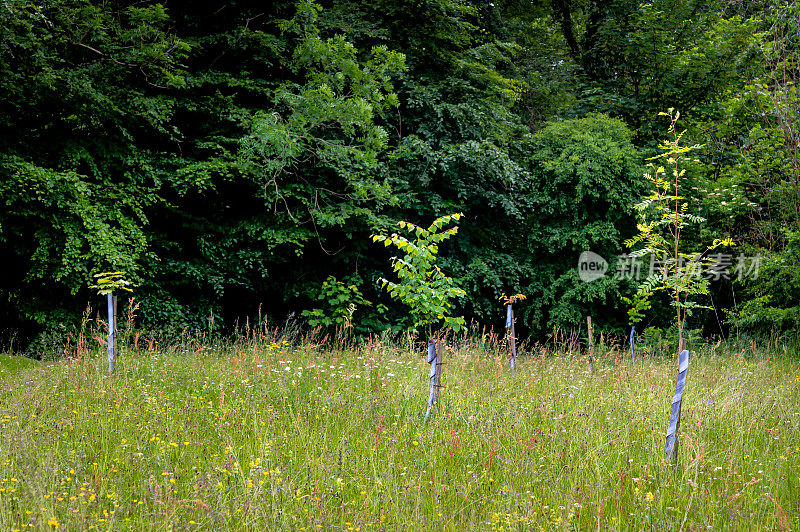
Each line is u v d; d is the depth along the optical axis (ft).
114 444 16.42
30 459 14.21
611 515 13.26
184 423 17.84
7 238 34.99
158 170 37.24
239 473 14.23
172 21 39.50
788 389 25.12
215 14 41.63
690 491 14.32
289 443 16.83
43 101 33.60
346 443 17.02
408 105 44.24
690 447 15.62
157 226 40.88
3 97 32.12
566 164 46.55
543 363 30.89
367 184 39.22
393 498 13.62
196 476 13.69
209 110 38.96
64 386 21.31
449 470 15.60
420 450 16.66
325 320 40.55
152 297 38.83
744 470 15.78
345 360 27.55
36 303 36.35
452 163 44.70
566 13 69.41
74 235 33.71
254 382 22.33
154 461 15.06
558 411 20.67
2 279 36.91
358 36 44.04
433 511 13.29
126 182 37.35
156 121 35.96
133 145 36.40
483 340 31.71
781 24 45.60
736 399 21.67
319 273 45.44
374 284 43.75
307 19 40.29
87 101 33.53
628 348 44.91
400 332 43.19
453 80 46.83
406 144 43.27
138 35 34.81
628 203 46.42
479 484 14.73
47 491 12.75
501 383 24.48
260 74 43.06
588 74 64.90
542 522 12.80
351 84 40.01
